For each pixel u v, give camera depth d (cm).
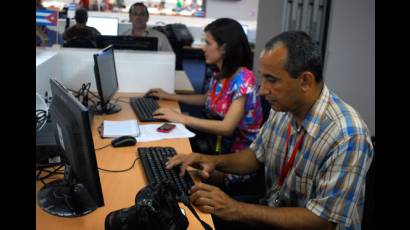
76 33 316
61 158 141
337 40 317
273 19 351
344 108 123
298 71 116
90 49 262
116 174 140
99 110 216
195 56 713
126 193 127
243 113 204
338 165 115
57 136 126
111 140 174
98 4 764
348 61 323
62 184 128
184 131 189
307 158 127
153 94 253
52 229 105
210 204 117
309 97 123
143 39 279
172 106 239
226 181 186
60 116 113
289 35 118
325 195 115
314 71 118
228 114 201
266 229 132
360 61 323
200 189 123
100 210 116
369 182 160
